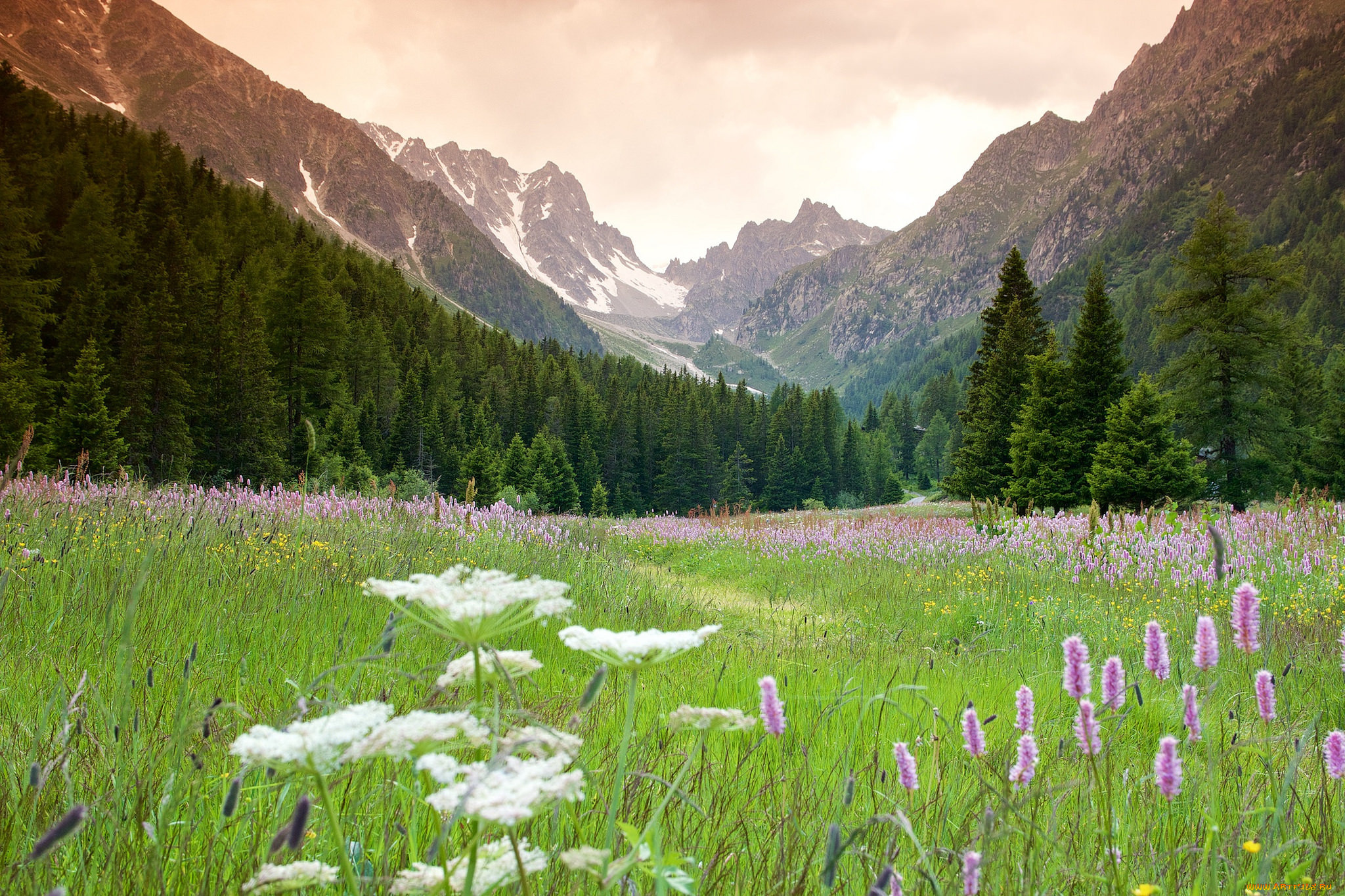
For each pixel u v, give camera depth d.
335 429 48.44
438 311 108.44
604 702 3.82
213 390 41.97
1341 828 2.35
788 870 2.02
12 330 37.22
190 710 2.14
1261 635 6.28
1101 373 35.91
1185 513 17.77
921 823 2.25
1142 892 1.72
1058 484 35.19
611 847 1.24
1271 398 34.81
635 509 82.12
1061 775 2.94
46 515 7.04
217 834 1.89
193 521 7.29
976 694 4.92
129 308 38.34
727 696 4.36
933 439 127.69
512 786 0.96
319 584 6.11
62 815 1.95
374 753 1.03
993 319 48.78
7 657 3.42
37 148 79.31
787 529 18.81
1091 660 6.17
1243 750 3.55
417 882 1.18
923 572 12.73
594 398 89.94
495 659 1.26
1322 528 12.29
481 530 11.29
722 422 106.19
